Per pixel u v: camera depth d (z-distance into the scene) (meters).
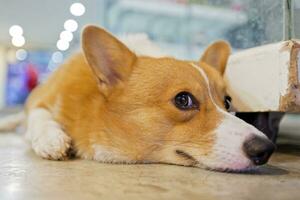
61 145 0.53
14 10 2.13
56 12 2.12
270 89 0.56
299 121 1.56
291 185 0.38
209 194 0.34
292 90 0.53
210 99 0.49
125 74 0.53
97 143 0.53
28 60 3.10
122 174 0.43
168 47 1.57
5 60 3.10
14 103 3.12
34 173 0.43
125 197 0.32
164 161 0.50
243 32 0.82
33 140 0.58
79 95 0.57
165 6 1.95
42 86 0.81
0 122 1.12
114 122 0.52
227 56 0.67
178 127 0.49
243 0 0.90
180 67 0.52
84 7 1.90
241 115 0.67
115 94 0.53
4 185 0.36
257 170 0.46
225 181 0.39
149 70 0.52
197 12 1.62
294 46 0.53
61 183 0.38
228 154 0.44
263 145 0.43
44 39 2.73
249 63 0.61
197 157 0.47
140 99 0.51
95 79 0.56
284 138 0.89
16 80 3.11
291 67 0.53
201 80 0.51
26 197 0.32
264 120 0.66
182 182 0.39
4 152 0.61
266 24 0.65
